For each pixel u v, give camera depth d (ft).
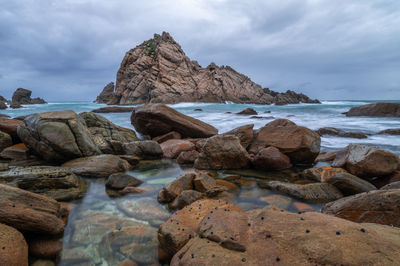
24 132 29.32
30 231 13.28
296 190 20.59
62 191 20.40
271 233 9.41
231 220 11.01
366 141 46.57
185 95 216.54
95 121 39.78
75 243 13.28
